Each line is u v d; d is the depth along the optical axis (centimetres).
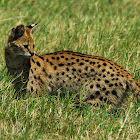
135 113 1630
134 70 1889
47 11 2927
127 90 1634
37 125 1494
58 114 1561
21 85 1655
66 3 2975
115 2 3100
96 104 1650
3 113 1520
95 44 2088
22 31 1592
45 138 1420
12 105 1565
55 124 1521
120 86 1620
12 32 1565
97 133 1480
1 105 1551
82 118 1548
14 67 1630
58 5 3005
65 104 1608
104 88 1633
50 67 1694
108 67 1653
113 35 2248
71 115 1548
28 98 1625
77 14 2725
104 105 1630
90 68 1659
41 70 1684
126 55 2027
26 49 1597
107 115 1588
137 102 1681
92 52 2027
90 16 2759
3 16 2653
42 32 2198
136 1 3070
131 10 2902
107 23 2505
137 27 2462
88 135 1448
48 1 3102
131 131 1494
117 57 1995
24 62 1628
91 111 1584
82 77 1666
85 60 1689
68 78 1683
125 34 2269
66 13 2856
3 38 2188
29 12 2861
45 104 1595
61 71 1688
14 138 1377
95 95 1648
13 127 1424
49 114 1550
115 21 2512
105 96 1636
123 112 1652
